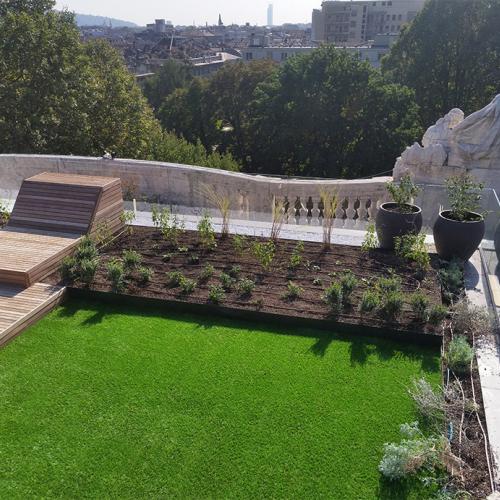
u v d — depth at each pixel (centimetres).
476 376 555
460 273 772
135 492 417
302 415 502
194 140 4219
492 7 3033
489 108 1008
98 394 530
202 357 595
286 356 598
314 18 11681
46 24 2130
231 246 895
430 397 502
